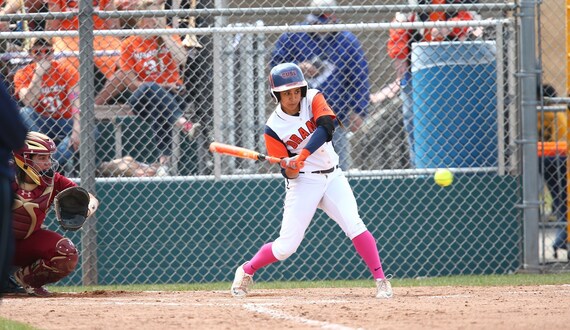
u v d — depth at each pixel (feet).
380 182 104.53
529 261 104.53
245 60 104.47
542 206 105.50
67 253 83.10
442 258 105.50
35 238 83.25
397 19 110.73
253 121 104.88
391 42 107.65
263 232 104.22
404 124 106.63
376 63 116.37
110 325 55.47
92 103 99.30
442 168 105.50
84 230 100.99
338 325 54.29
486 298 73.05
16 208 80.48
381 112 107.24
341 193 76.23
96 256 101.86
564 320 56.13
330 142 76.13
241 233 104.17
